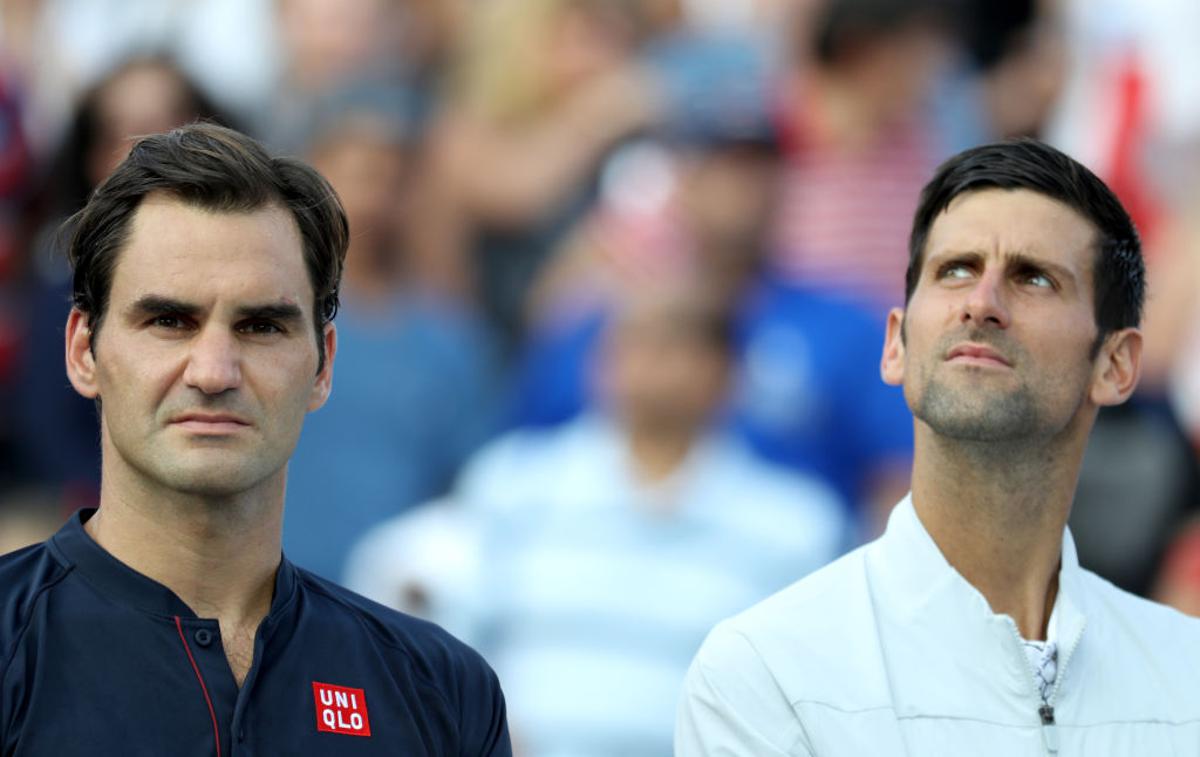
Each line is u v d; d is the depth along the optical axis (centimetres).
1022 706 1251
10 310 2506
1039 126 2672
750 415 2252
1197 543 2369
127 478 1147
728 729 1254
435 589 2177
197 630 1140
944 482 1275
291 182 1176
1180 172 2695
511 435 2417
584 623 2086
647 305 2195
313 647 1179
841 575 1302
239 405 1123
